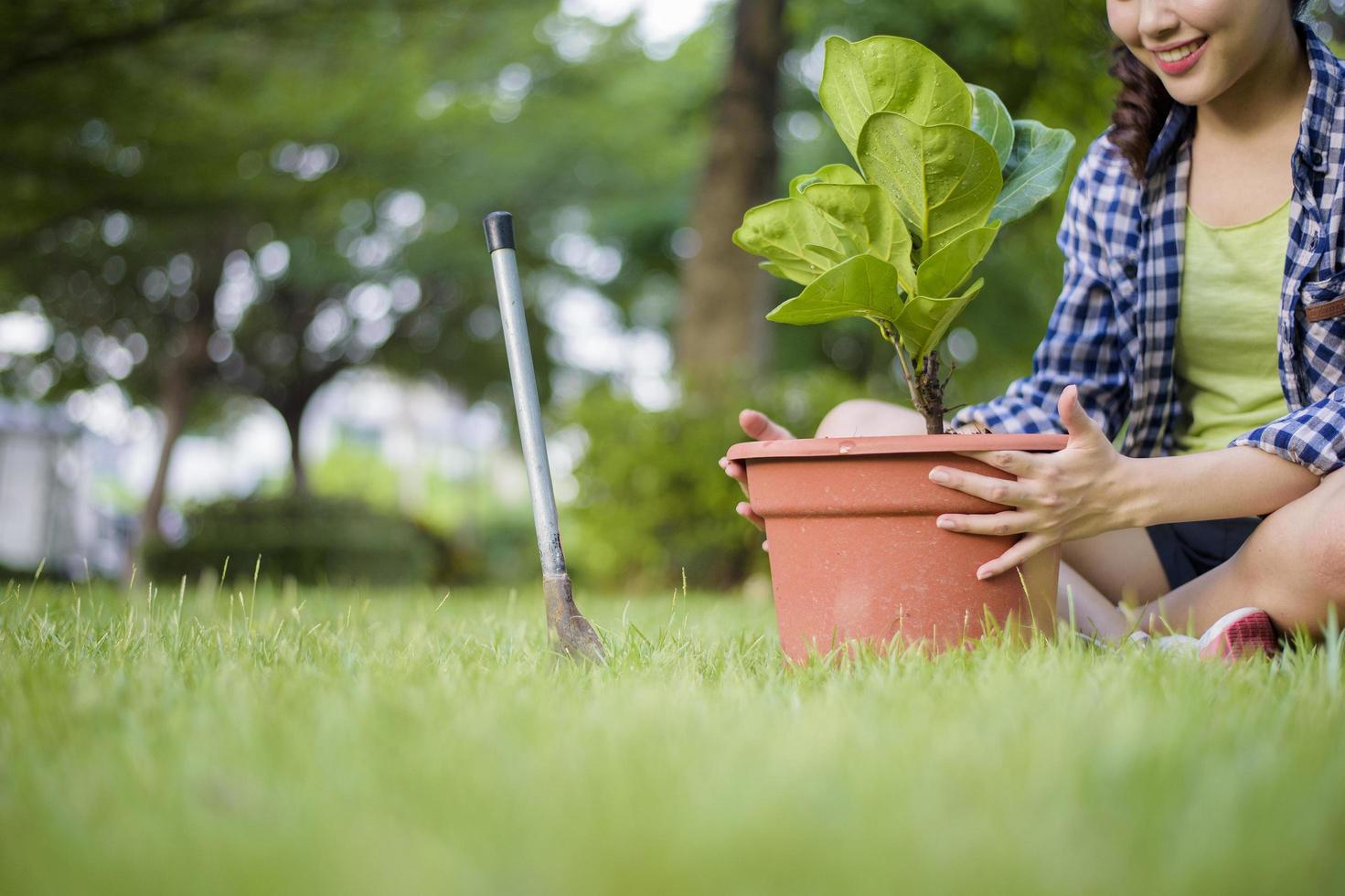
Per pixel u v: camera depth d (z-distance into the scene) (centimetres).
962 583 141
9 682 116
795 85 977
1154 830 68
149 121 791
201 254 1203
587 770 78
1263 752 85
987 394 1079
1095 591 174
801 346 1168
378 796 74
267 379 1442
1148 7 150
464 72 1005
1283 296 162
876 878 59
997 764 80
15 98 714
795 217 150
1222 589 159
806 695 115
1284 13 159
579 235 1328
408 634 189
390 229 1268
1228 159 170
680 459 546
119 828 69
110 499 2380
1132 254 177
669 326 1423
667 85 1249
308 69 859
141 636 160
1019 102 522
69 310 1170
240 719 95
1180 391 183
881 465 140
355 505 816
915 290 148
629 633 161
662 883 58
